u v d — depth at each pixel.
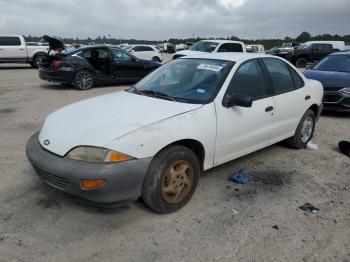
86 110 3.81
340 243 3.20
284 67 5.18
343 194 4.16
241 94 3.94
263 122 4.56
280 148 5.70
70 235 3.16
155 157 3.38
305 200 3.97
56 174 3.17
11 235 3.13
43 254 2.90
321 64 9.56
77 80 11.66
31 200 3.72
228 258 2.93
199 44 15.73
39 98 9.89
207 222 3.45
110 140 3.15
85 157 3.14
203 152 3.83
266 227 3.40
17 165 4.65
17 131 6.33
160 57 24.80
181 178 3.57
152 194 3.37
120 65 12.55
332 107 8.13
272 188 4.25
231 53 4.86
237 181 4.34
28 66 22.34
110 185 3.09
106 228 3.29
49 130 3.59
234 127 4.11
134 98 4.09
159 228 3.32
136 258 2.90
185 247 3.06
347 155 5.50
